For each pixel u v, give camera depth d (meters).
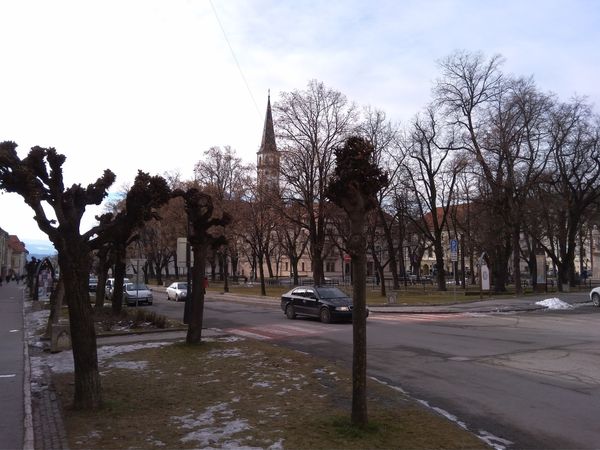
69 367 11.68
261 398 8.22
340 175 6.35
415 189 47.72
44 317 24.97
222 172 55.56
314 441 6.08
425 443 6.10
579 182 46.25
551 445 6.33
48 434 6.57
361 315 6.51
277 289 59.12
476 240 56.66
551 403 8.27
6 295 49.97
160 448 5.93
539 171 42.91
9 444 6.34
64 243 7.82
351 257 6.57
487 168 40.06
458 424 7.07
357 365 6.55
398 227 63.00
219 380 9.67
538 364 11.59
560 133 43.62
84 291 7.88
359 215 6.39
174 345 14.25
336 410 7.43
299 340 16.33
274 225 45.28
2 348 14.96
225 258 53.56
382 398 8.31
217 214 46.97
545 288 44.94
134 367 11.18
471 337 16.47
